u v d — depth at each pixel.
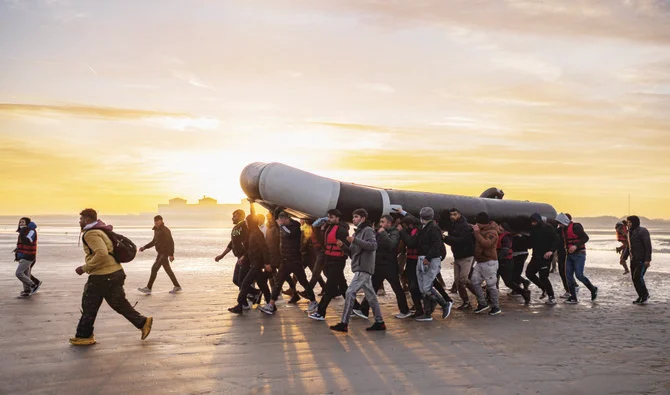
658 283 15.55
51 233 61.38
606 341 7.94
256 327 8.70
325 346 7.50
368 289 8.59
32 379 5.88
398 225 10.30
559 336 8.27
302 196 11.10
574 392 5.63
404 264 12.30
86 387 5.64
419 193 12.55
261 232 9.97
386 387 5.73
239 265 10.62
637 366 6.60
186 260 22.80
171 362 6.59
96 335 7.98
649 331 8.67
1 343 7.47
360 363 6.65
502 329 8.80
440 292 10.32
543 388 5.74
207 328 8.58
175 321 9.12
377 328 8.61
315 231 10.84
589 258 26.59
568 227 11.80
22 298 11.55
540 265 11.38
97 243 7.35
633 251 11.63
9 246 30.56
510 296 12.70
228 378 5.99
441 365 6.59
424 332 8.53
